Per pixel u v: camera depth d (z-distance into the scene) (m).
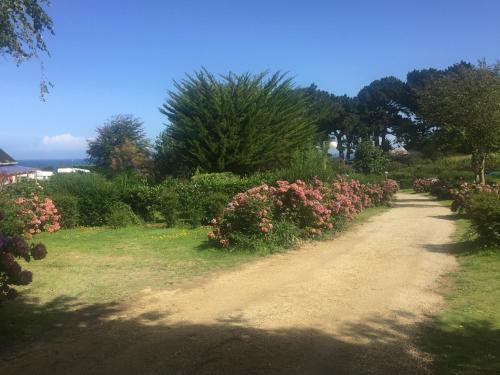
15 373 4.46
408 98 75.00
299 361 4.64
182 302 6.71
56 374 4.42
